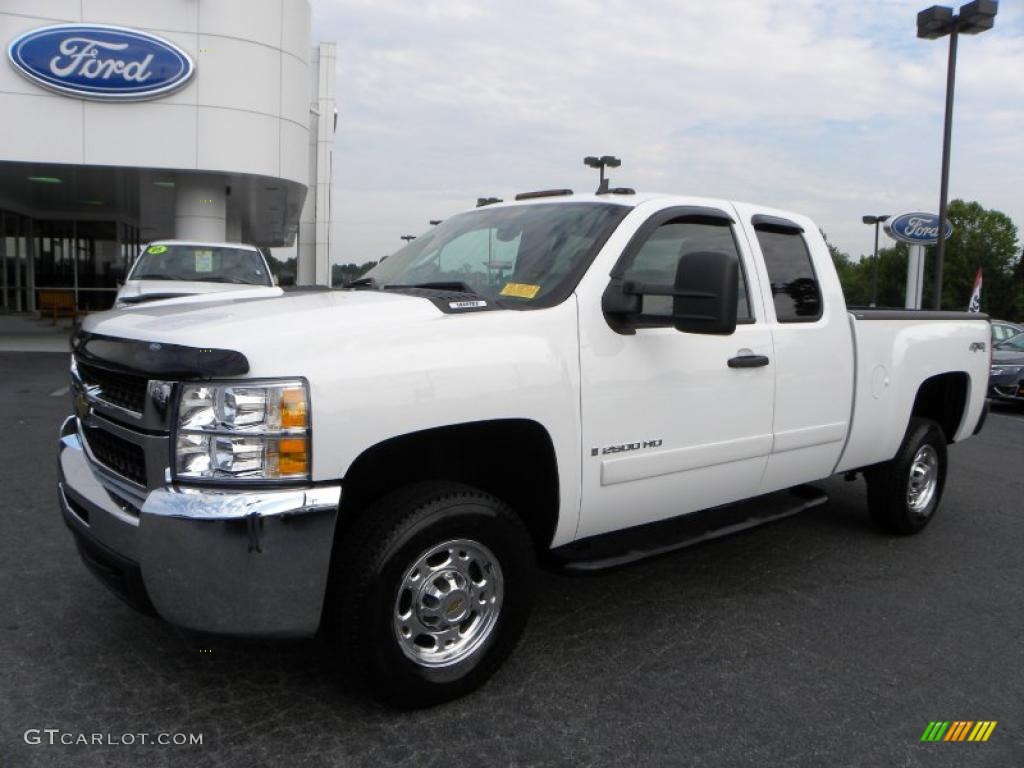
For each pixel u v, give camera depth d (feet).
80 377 11.05
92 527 9.81
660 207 12.66
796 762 9.52
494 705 10.51
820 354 14.69
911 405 17.12
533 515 11.55
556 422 10.76
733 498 13.80
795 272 14.76
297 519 8.68
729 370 12.95
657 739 9.86
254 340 8.93
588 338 11.23
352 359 9.20
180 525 8.51
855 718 10.52
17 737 9.41
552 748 9.60
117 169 53.01
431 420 9.57
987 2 51.75
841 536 18.38
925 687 11.40
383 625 9.55
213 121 53.11
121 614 12.65
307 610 8.97
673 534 13.12
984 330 19.53
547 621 13.29
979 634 13.24
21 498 18.39
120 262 82.84
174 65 51.55
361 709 10.27
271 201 69.72
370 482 10.62
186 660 11.34
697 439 12.60
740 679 11.44
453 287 12.01
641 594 14.58
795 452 14.46
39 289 80.23
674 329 12.26
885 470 17.60
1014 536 18.79
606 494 11.59
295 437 8.74
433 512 9.80
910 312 17.24
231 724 9.86
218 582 8.59
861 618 13.74
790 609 14.05
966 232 259.60
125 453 9.82
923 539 18.34
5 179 57.62
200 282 37.27
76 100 50.65
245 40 53.52
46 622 12.31
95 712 10.00
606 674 11.46
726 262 10.42
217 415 8.71
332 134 87.45
